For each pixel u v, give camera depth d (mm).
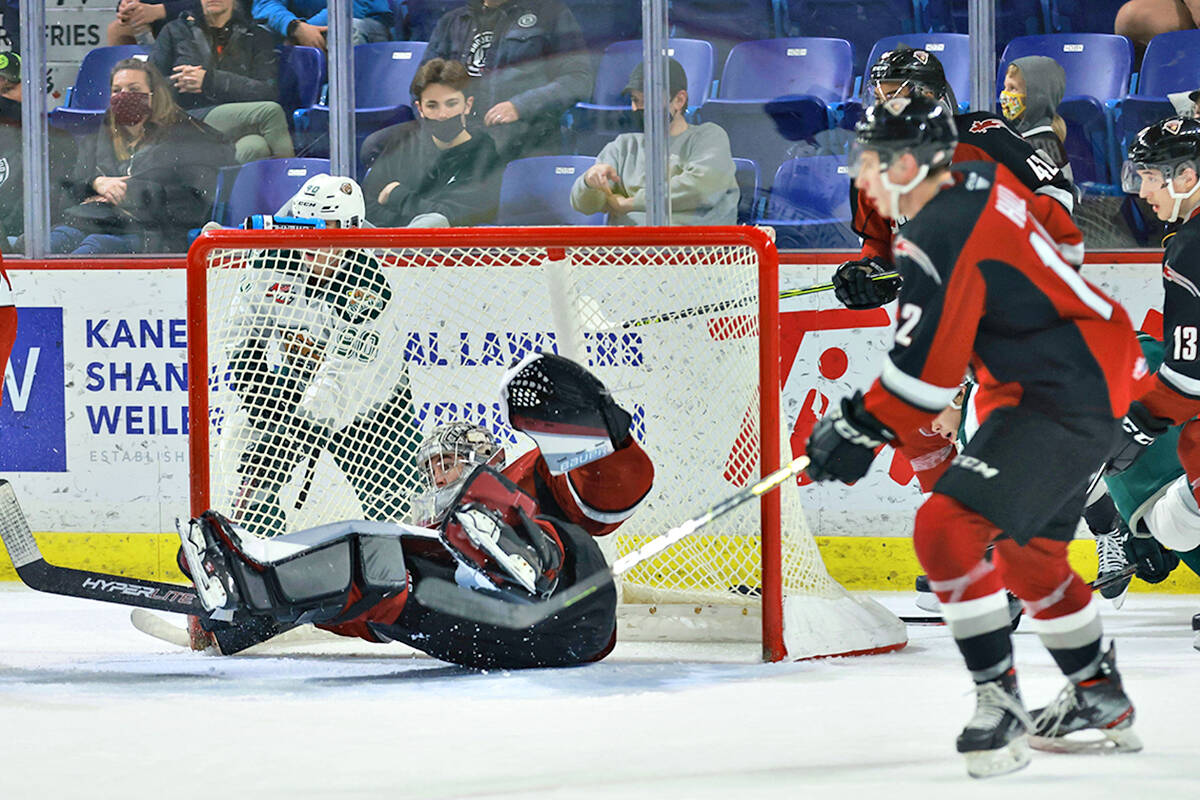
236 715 10945
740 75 22609
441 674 13180
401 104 23047
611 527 13906
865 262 15328
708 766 8938
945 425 13977
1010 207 8742
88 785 8516
